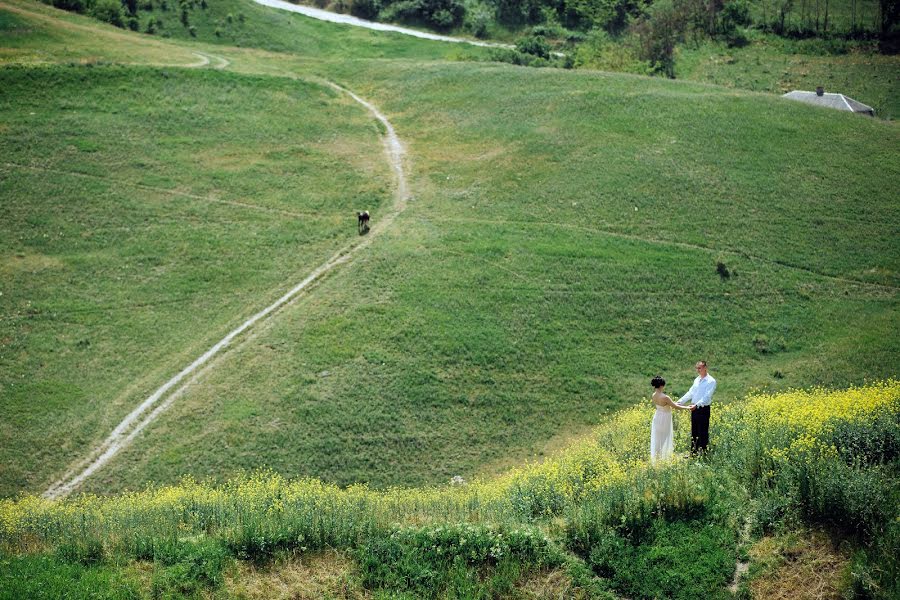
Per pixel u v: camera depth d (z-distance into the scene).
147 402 34.09
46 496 29.19
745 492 20.17
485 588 18.41
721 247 45.84
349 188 51.59
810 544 18.30
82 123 54.03
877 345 38.72
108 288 41.12
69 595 17.94
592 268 43.72
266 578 19.09
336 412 33.53
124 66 60.84
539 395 35.59
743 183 50.88
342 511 21.08
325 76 70.88
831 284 43.53
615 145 55.00
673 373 37.47
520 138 56.84
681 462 21.47
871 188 50.41
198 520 21.25
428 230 47.12
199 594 18.42
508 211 49.16
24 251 43.00
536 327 39.50
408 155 56.22
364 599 18.48
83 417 33.16
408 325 38.91
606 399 35.62
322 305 40.38
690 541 18.97
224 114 58.34
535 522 20.62
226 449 31.48
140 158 51.88
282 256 44.75
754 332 40.25
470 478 30.89
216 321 39.56
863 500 18.39
